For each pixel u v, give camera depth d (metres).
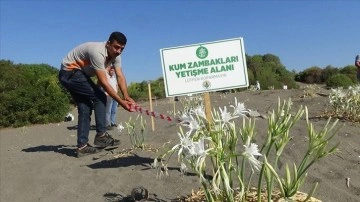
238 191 2.79
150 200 3.30
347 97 6.76
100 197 3.59
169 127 6.80
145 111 4.56
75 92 5.17
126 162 4.57
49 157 5.47
